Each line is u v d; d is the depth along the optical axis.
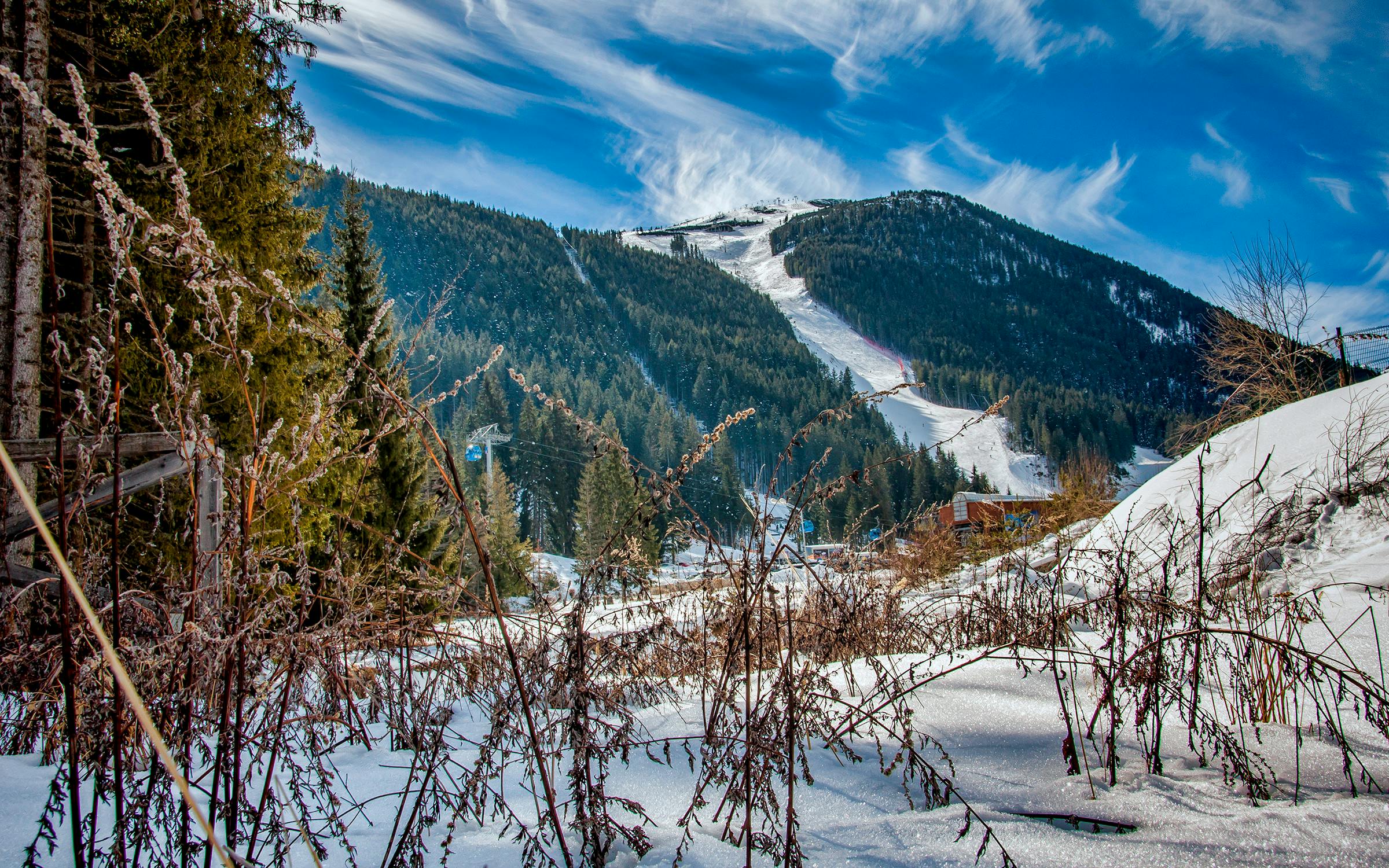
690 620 2.60
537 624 2.40
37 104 1.19
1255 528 3.45
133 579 1.92
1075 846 1.63
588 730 1.80
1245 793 1.88
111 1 7.75
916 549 6.20
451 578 2.46
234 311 1.45
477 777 1.80
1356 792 1.84
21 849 1.59
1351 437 5.41
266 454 1.58
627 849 1.75
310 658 1.75
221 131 8.33
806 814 1.93
